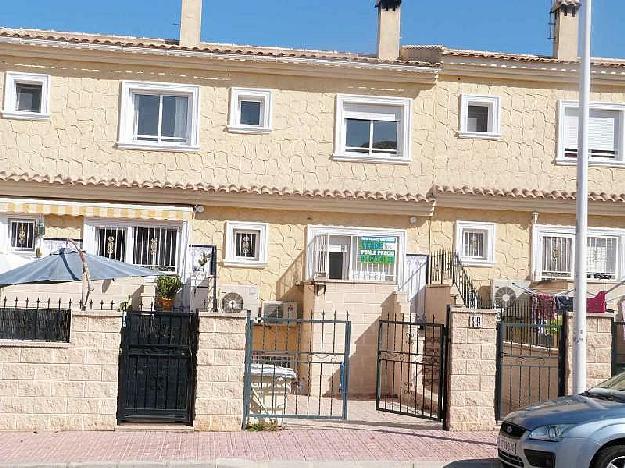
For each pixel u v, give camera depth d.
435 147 23.44
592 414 11.27
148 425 14.73
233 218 22.48
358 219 23.00
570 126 24.14
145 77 22.50
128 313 14.84
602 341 15.77
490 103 23.78
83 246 21.45
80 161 22.17
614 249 23.83
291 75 23.03
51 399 14.41
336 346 20.62
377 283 20.86
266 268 22.52
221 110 22.77
